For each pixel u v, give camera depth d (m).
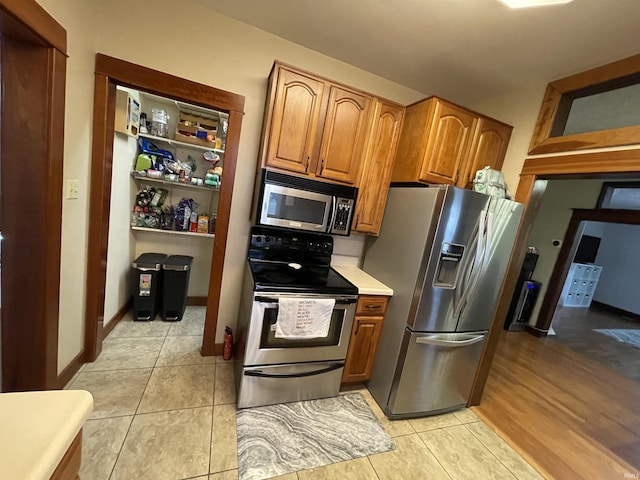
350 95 1.98
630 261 6.60
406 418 2.01
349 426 1.84
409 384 1.94
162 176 2.64
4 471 0.45
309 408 1.94
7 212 1.34
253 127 2.12
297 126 1.89
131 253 2.77
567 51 1.70
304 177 1.98
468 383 2.15
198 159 2.98
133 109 2.34
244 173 2.17
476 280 1.92
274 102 1.83
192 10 1.87
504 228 1.95
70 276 1.71
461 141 2.11
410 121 2.18
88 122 1.70
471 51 1.87
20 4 1.05
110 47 1.75
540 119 2.04
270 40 2.06
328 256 2.40
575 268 6.41
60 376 1.71
